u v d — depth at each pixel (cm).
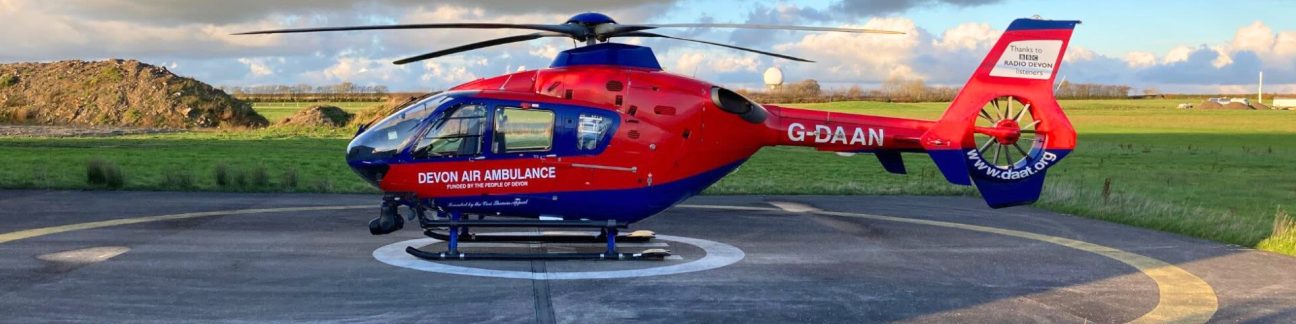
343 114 5803
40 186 1684
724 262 949
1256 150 4303
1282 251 1061
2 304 695
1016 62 1106
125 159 2684
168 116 5797
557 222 955
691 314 703
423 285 800
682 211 1473
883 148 1098
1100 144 4825
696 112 1004
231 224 1207
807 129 1070
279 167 2544
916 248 1072
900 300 766
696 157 1015
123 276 815
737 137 1037
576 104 986
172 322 652
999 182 1122
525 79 1027
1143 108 12075
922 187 1948
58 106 5978
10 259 895
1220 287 843
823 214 1442
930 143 1094
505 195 985
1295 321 706
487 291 777
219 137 4412
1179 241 1161
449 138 974
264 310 694
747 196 1762
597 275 862
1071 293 807
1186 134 6250
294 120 5603
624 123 986
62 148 3209
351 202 1528
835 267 926
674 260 959
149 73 6319
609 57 1012
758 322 680
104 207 1389
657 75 1009
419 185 976
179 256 931
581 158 982
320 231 1152
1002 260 988
